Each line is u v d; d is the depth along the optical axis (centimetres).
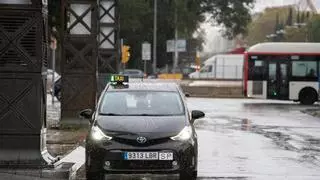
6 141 2094
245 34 14938
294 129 4159
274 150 2988
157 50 15088
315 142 3372
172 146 1892
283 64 7256
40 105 2109
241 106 6838
